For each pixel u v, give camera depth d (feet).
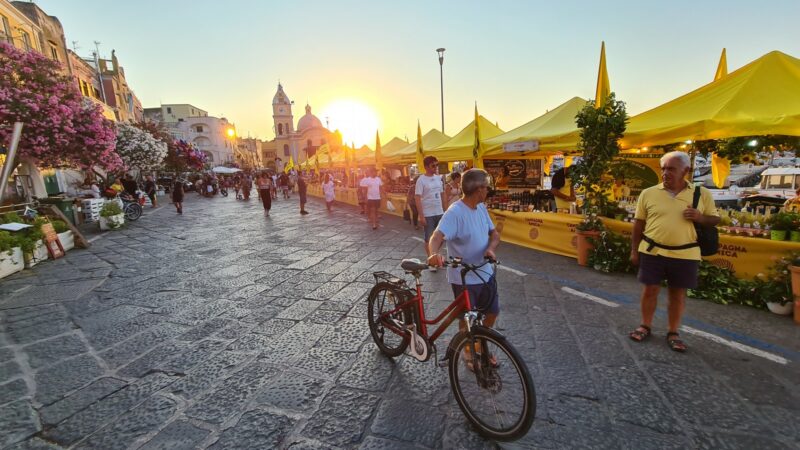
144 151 59.31
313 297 14.83
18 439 7.11
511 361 6.50
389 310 9.62
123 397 8.43
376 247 23.88
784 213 12.94
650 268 9.86
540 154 31.01
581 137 17.70
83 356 10.36
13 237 19.99
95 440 7.09
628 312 12.30
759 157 21.66
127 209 41.60
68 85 33.71
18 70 30.17
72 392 8.64
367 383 8.79
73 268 20.38
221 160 228.02
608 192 18.12
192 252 23.95
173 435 7.19
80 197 44.55
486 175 7.74
